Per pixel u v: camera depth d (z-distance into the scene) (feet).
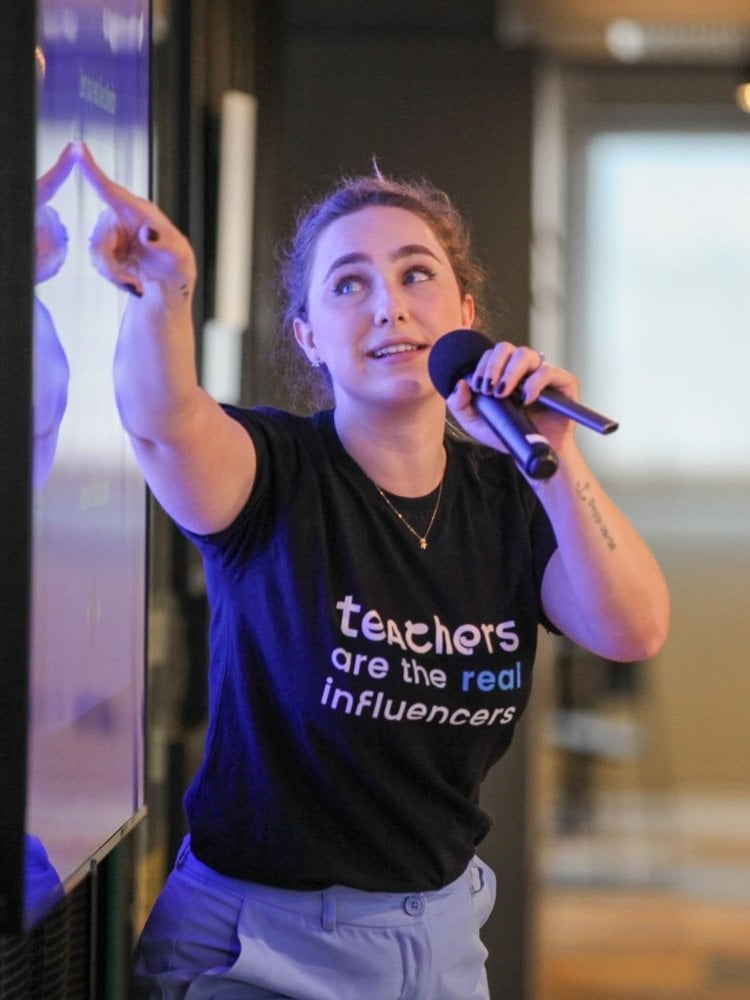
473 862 22.15
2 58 16.06
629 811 83.66
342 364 20.44
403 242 20.66
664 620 20.84
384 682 19.65
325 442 20.58
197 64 31.24
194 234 31.30
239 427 19.69
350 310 20.45
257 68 33.91
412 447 20.33
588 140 87.10
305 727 19.69
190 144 31.12
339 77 40.27
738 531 87.35
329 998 20.10
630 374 88.22
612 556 19.98
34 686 16.49
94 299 18.93
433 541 20.25
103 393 19.44
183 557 32.35
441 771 20.43
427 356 20.30
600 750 80.89
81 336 18.34
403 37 40.47
